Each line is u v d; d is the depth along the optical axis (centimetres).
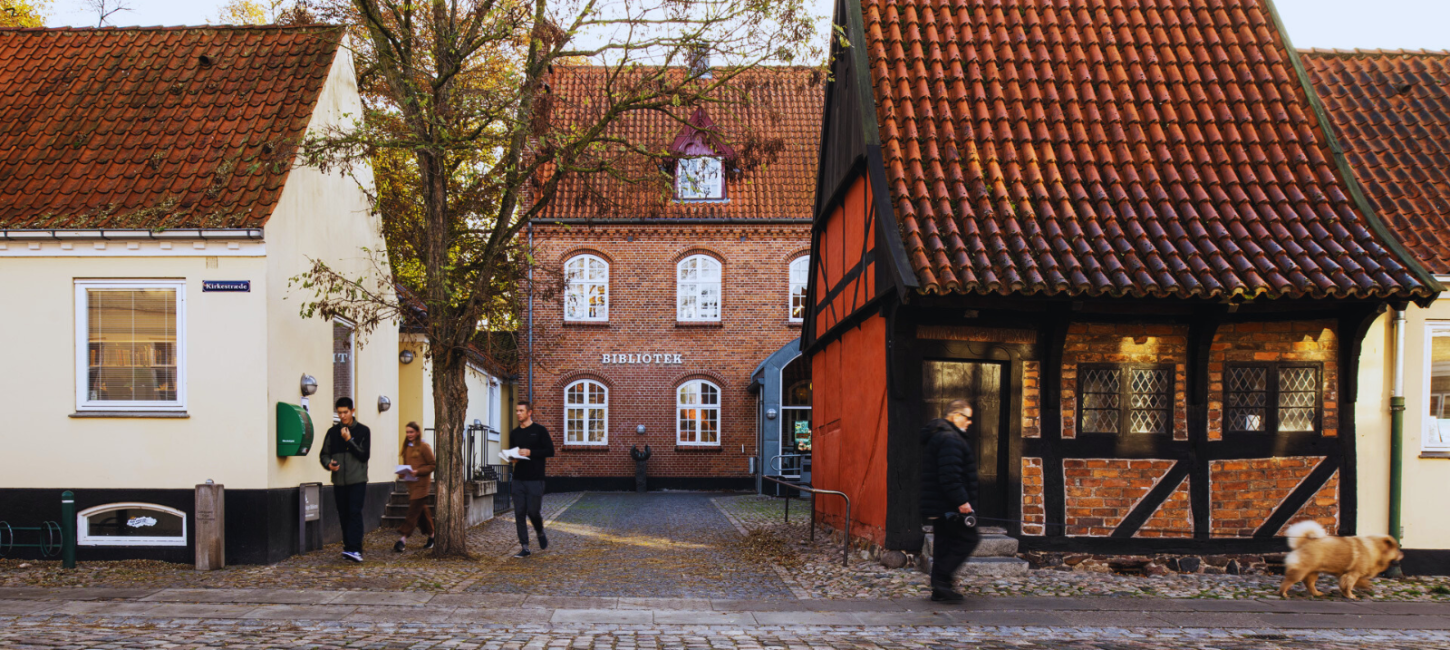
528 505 1208
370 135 1080
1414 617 841
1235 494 1060
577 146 1147
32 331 1076
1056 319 1028
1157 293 959
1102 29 1224
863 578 982
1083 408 1061
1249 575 1043
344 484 1089
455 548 1130
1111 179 1074
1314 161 1107
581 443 2722
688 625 758
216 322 1072
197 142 1177
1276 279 973
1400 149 1228
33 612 770
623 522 1712
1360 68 1362
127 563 1050
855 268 1223
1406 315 1082
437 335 1136
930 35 1205
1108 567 1047
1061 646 697
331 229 1317
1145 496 1056
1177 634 757
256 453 1066
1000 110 1133
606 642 682
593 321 2728
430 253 1138
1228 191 1079
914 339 1034
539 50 1139
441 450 1133
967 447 855
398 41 1120
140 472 1068
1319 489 1063
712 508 2058
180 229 1054
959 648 679
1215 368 1067
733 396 2730
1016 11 1245
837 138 1359
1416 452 1078
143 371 1080
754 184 2764
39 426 1072
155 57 1312
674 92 1151
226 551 1057
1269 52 1201
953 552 857
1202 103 1146
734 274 2736
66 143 1184
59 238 1061
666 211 2714
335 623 739
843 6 1304
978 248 984
